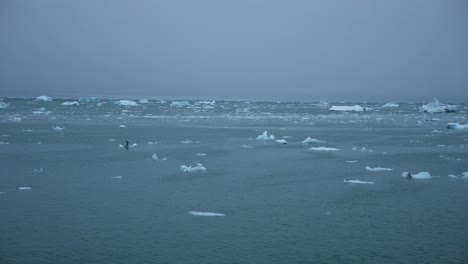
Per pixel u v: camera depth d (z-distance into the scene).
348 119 80.69
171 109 112.25
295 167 30.77
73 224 18.41
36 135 48.22
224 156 35.41
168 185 25.17
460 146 41.56
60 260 14.94
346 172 29.03
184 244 16.36
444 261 15.04
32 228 17.92
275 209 20.66
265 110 116.81
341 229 18.02
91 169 29.53
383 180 26.58
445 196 22.94
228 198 22.53
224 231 17.72
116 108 111.56
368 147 41.12
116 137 47.41
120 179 26.59
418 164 31.89
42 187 24.53
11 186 24.73
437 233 17.61
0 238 16.84
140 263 14.73
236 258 15.16
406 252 15.74
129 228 17.98
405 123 70.69
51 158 33.62
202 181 26.25
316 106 151.38
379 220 19.12
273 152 37.66
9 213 19.84
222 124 66.38
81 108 108.69
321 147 40.44
